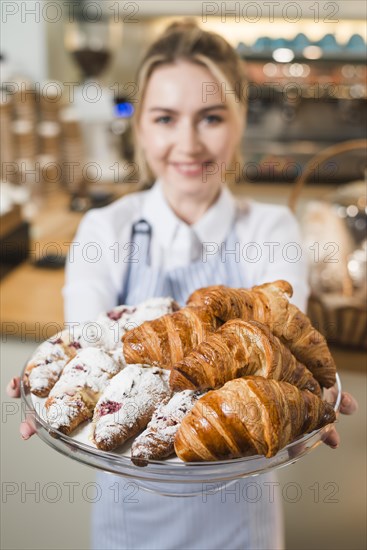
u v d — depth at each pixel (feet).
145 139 3.43
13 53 7.66
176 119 3.24
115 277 3.51
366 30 8.78
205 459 1.64
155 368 1.87
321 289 4.04
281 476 3.92
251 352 1.73
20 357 4.22
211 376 1.71
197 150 3.25
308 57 8.97
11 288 4.64
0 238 4.72
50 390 1.96
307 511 3.70
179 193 3.45
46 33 7.61
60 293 4.54
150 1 8.54
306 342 1.94
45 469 3.84
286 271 3.44
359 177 9.24
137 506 2.70
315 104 9.37
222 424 1.59
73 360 1.94
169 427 1.69
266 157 9.45
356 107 9.27
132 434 1.76
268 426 1.58
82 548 3.52
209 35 3.27
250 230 3.60
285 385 1.68
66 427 1.78
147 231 3.58
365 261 4.33
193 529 2.67
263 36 8.96
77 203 6.32
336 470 3.94
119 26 9.27
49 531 3.54
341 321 3.73
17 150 6.21
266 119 9.53
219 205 3.54
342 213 5.26
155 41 3.30
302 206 8.17
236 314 1.93
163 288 3.42
